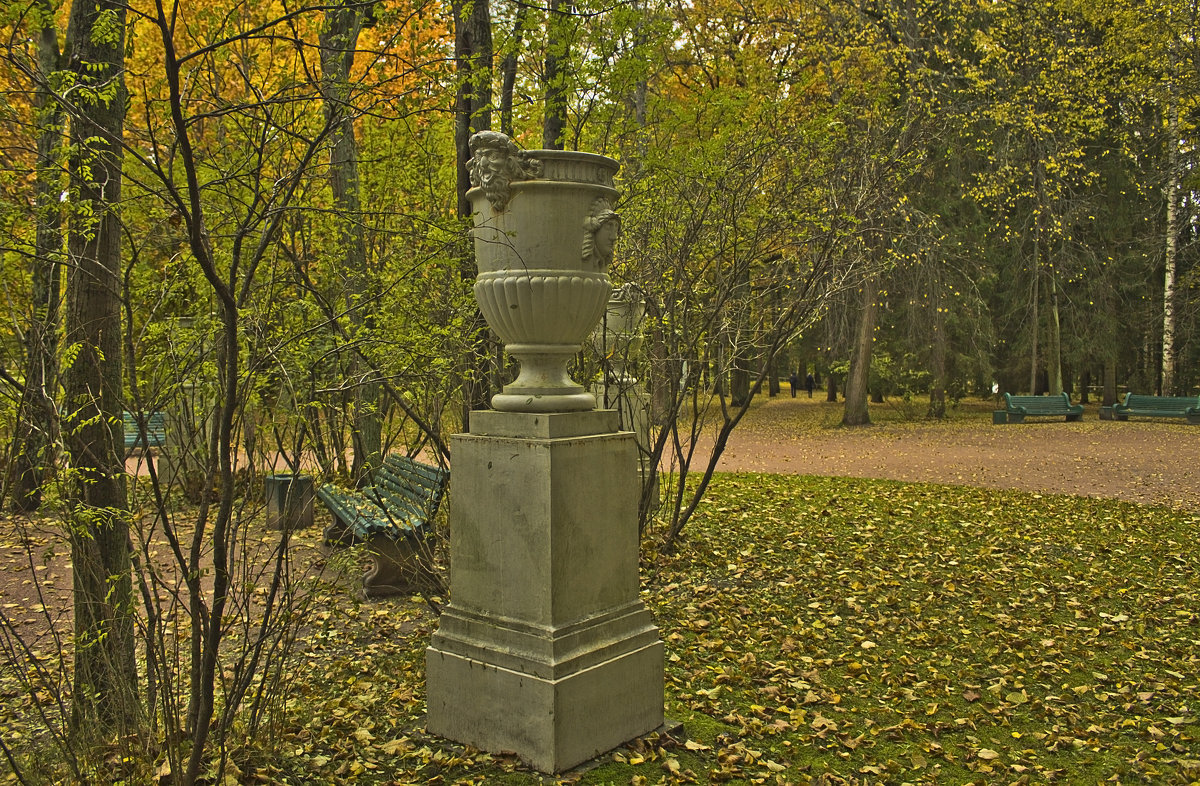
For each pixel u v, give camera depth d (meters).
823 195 6.36
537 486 3.09
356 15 3.51
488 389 4.95
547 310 3.21
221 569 2.64
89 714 3.07
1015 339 22.69
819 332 22.53
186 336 3.12
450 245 4.11
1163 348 20.97
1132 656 4.52
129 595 3.14
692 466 12.74
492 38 5.09
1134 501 9.38
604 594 3.31
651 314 6.10
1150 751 3.46
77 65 2.98
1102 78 17.53
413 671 4.11
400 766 3.16
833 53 14.16
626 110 5.74
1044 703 3.93
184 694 3.68
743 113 6.08
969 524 7.93
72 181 2.74
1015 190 19.70
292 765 3.12
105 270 2.97
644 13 5.37
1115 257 21.73
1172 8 16.20
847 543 7.12
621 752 3.26
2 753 3.13
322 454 4.90
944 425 19.64
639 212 5.80
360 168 6.00
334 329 3.75
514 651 3.17
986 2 16.36
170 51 2.13
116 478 2.93
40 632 4.72
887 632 4.90
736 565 6.32
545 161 3.16
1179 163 17.66
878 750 3.45
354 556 4.13
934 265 17.83
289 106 3.59
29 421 2.93
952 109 12.56
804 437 17.45
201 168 3.80
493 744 3.23
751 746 3.43
